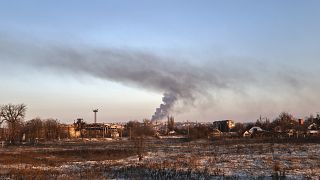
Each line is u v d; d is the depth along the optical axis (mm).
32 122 122062
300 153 45938
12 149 72188
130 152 57531
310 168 31297
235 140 91938
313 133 98625
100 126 153875
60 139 128375
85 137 139750
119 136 146375
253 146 61594
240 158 41750
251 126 127125
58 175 29531
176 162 38719
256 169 31562
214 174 28828
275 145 62625
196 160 40031
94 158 49156
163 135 145875
